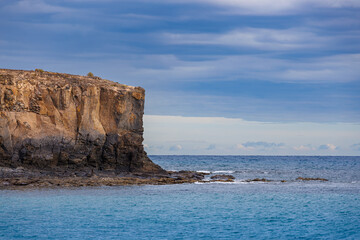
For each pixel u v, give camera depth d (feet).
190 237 127.85
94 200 188.75
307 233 133.90
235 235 130.62
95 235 128.67
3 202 178.50
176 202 188.96
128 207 174.50
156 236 128.57
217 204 185.37
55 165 257.96
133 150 282.15
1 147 243.19
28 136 250.98
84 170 263.49
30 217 152.05
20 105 256.32
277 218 156.56
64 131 264.52
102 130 277.23
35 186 221.05
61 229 135.64
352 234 132.87
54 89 269.64
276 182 282.97
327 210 173.88
